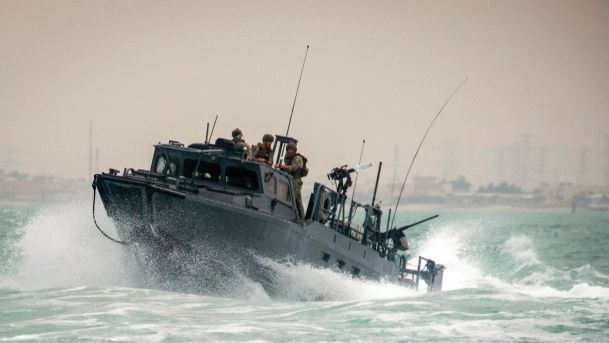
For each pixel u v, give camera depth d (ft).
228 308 227.61
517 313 227.40
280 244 256.52
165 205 235.81
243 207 244.01
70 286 255.29
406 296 263.29
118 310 212.64
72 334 185.47
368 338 192.65
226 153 260.62
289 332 195.72
